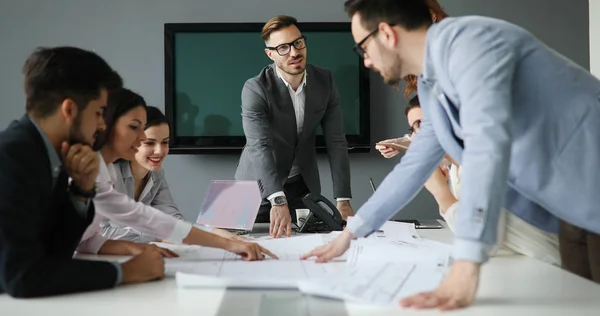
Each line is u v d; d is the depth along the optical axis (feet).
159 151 7.57
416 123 7.52
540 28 14.62
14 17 14.51
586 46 14.60
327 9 14.52
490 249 3.33
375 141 14.73
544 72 4.22
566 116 4.28
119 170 7.10
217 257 5.12
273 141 10.12
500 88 3.59
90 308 3.47
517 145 4.39
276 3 14.55
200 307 3.47
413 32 4.05
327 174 14.60
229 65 14.48
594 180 4.31
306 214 7.91
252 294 3.80
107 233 6.89
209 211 7.58
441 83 4.04
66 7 14.55
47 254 4.26
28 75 4.20
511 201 5.11
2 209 3.73
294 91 10.08
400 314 3.19
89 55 4.29
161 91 14.62
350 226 4.94
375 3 4.05
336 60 14.48
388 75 4.31
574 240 5.18
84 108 4.21
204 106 14.48
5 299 3.72
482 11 14.61
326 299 3.56
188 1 14.55
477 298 3.56
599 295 3.63
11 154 3.85
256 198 7.38
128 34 14.56
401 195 4.96
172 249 5.67
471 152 3.46
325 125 10.36
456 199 6.39
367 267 4.33
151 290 3.92
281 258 5.02
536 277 4.23
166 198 8.12
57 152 4.26
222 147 14.48
